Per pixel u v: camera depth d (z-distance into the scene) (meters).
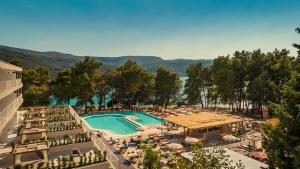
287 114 11.50
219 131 34.38
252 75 50.22
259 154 23.88
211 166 9.83
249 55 53.41
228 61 55.84
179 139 31.30
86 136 24.52
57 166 17.77
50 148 21.77
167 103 63.66
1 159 19.56
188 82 64.94
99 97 56.66
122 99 60.72
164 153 24.73
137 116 50.06
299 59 12.55
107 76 57.84
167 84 61.16
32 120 29.17
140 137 30.78
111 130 38.94
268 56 47.81
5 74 24.50
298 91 11.91
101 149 22.92
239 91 53.94
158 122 44.75
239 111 54.53
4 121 20.42
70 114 35.00
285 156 12.04
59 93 50.25
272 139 12.39
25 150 18.83
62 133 26.53
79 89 50.59
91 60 53.59
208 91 62.69
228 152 21.48
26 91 49.47
